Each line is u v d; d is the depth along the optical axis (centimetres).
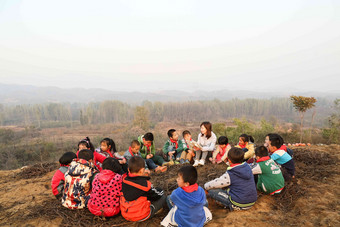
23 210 338
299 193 355
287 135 1474
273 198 347
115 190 291
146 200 289
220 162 537
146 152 529
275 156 401
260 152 340
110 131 5206
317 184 391
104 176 292
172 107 9700
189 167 262
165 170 503
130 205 278
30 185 450
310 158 530
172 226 274
